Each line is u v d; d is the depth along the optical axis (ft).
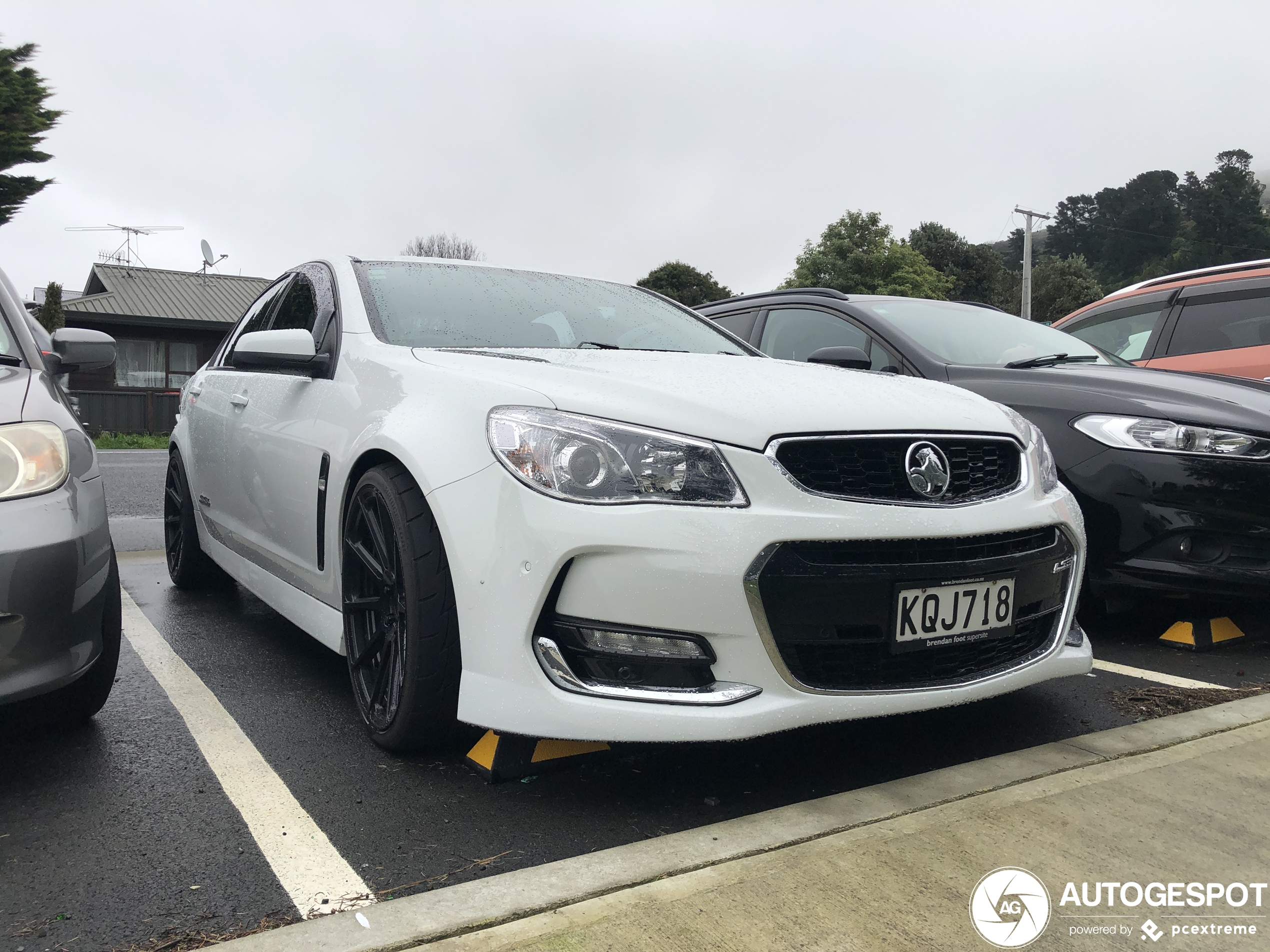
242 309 85.51
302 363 8.98
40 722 7.65
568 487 6.10
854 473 6.49
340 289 9.76
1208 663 10.20
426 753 7.31
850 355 10.67
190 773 6.97
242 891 5.24
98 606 6.86
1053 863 5.43
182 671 9.57
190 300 85.51
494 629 6.24
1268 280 17.17
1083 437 10.72
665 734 5.97
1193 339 17.97
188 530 12.84
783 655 6.15
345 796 6.56
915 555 6.52
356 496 7.60
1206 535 10.11
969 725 8.09
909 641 6.46
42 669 6.40
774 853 5.53
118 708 8.43
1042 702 8.70
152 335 80.28
